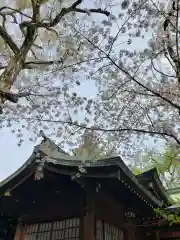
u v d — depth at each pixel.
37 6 8.33
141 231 12.12
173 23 7.20
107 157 9.00
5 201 11.00
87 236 9.29
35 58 9.53
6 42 7.98
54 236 10.09
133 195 10.63
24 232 10.73
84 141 8.51
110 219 10.53
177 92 7.83
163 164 13.54
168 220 10.97
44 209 10.76
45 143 9.89
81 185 9.74
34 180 10.16
